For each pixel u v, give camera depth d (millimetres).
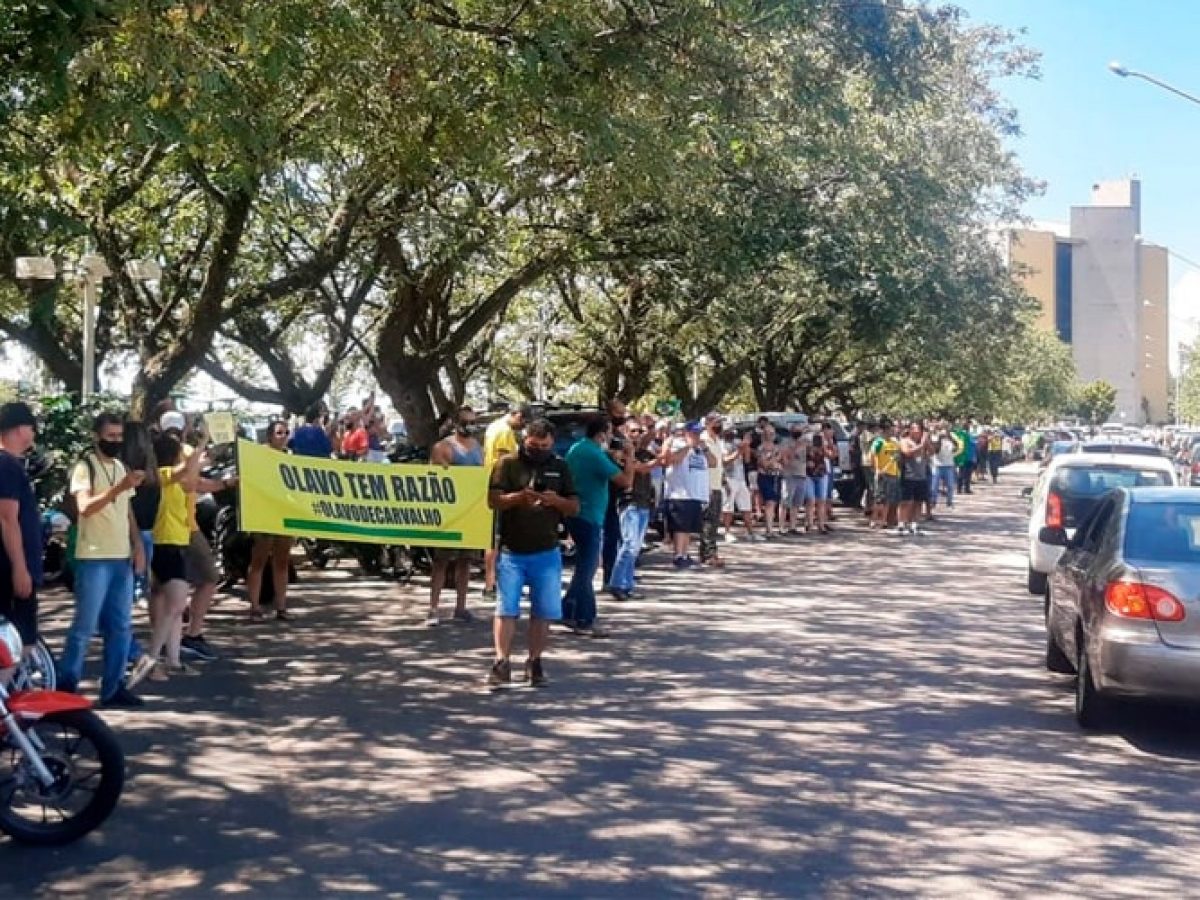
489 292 26656
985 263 33594
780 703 9766
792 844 6457
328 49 11281
